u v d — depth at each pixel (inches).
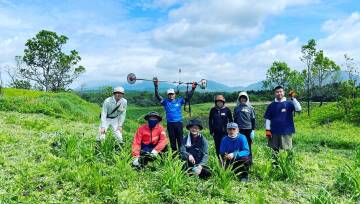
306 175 493.7
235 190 401.4
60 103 1252.5
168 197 355.6
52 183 370.9
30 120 773.3
